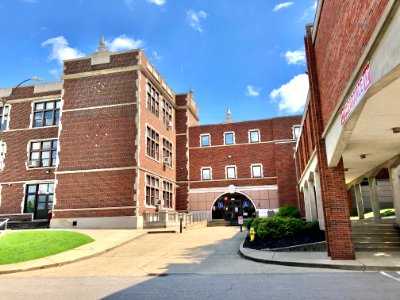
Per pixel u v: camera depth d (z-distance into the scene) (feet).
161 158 110.42
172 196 121.80
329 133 40.19
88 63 101.04
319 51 43.60
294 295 23.65
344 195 41.45
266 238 57.06
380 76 20.75
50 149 107.86
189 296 24.70
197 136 133.49
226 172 128.36
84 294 26.73
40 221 97.96
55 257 49.70
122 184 90.17
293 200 119.24
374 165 59.11
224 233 78.43
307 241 50.39
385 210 82.94
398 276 30.37
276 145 125.08
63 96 100.68
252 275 33.42
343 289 25.09
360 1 24.20
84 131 96.43
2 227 94.58
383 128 35.37
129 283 31.60
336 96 34.17
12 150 110.83
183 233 78.64
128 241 65.62
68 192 93.09
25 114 112.88
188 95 135.03
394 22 18.12
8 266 43.42
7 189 108.06
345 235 40.27
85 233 74.84
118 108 95.71
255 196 124.36
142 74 98.94
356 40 25.77
